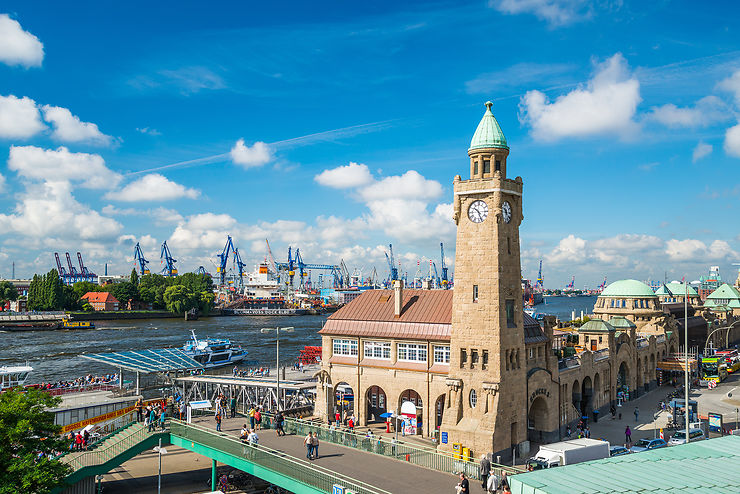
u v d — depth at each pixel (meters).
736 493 33.62
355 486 45.75
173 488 63.44
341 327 87.88
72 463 57.16
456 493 46.84
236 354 175.50
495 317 69.81
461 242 73.31
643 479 35.22
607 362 100.69
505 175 73.50
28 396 51.75
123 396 92.81
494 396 68.62
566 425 82.44
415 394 85.81
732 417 96.19
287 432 67.94
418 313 82.88
